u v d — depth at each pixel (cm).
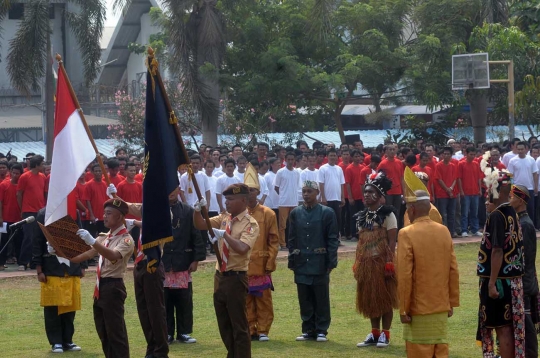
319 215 1109
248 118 2791
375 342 1084
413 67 2902
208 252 1884
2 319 1271
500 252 865
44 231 952
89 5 2469
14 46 2391
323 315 1112
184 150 888
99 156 921
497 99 3111
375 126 4362
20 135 3969
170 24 2336
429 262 856
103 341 946
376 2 3014
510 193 920
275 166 1966
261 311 1120
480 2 2911
